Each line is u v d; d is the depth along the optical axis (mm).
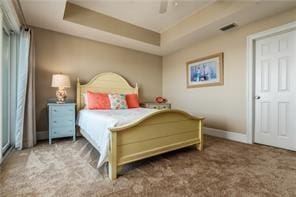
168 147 2184
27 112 2693
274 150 2531
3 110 2441
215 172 1801
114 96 3449
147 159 2189
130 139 1838
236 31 3145
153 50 4398
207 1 2779
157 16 3270
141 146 1932
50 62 3230
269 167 1916
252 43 2910
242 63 3061
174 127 2281
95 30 3172
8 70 2670
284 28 2506
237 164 2010
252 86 2924
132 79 4336
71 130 3051
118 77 3967
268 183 1564
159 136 2107
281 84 2639
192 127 2514
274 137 2723
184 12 3127
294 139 2500
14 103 2707
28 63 2691
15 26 2518
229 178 1665
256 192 1420
